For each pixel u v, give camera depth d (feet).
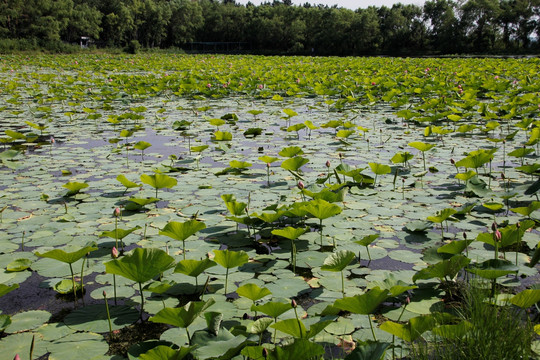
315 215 9.32
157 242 9.87
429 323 5.43
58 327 6.90
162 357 5.21
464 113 26.02
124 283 8.32
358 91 38.40
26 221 11.18
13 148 19.63
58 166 16.70
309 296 7.73
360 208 12.01
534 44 149.38
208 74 53.26
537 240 9.67
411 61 79.66
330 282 8.14
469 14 148.77
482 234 8.07
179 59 96.12
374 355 4.87
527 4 144.15
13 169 16.19
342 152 18.53
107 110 30.73
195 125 25.39
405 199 12.71
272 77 47.88
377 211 11.76
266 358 5.06
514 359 5.38
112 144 20.71
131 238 10.09
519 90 32.30
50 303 7.67
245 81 43.62
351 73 53.67
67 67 71.26
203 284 8.18
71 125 25.61
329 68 62.49
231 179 14.85
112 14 166.61
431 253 8.62
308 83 43.70
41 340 6.54
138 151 19.30
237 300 7.57
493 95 31.22
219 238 10.15
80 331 6.78
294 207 9.74
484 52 146.41
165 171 15.81
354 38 164.35
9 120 26.86
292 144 20.34
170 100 36.17
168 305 7.45
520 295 5.94
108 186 14.15
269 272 8.59
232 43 208.23
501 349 5.40
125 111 30.37
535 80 39.42
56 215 11.60
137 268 6.77
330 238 10.14
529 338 5.54
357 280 8.20
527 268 8.48
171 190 13.70
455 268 7.06
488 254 9.08
